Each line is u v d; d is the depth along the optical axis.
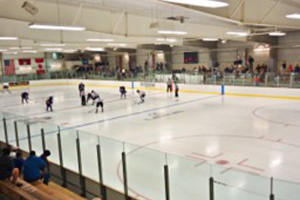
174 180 5.16
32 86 31.77
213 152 8.04
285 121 11.62
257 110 14.16
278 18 11.30
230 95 19.91
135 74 26.06
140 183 5.57
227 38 18.86
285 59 23.12
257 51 24.75
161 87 23.84
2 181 5.58
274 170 6.65
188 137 9.68
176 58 31.11
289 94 17.25
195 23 15.17
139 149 5.63
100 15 12.73
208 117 12.84
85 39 17.75
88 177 6.11
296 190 3.95
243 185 4.43
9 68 34.88
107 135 10.28
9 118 8.59
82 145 6.54
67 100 19.98
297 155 7.64
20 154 6.99
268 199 4.15
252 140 9.12
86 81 31.25
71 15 11.51
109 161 6.16
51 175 7.11
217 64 26.55
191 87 22.14
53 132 7.10
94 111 15.27
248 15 9.86
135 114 14.08
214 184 4.70
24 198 4.84
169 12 11.40
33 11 8.70
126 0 9.26
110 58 38.78
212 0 4.85
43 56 37.69
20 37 15.39
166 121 12.28
